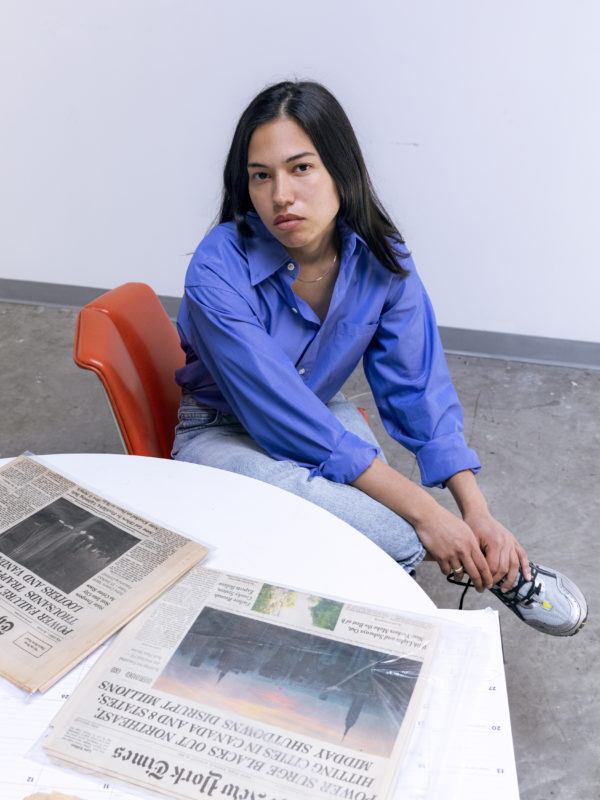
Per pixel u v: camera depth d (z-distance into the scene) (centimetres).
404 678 88
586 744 173
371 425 264
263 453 150
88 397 276
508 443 254
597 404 272
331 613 96
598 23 238
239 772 79
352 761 80
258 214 142
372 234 146
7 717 85
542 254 277
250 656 91
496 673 89
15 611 96
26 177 302
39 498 114
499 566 143
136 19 266
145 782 79
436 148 267
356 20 253
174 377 164
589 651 192
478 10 244
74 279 323
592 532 222
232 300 142
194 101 278
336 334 155
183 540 106
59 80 281
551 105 253
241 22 261
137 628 95
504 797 78
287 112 131
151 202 300
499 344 296
